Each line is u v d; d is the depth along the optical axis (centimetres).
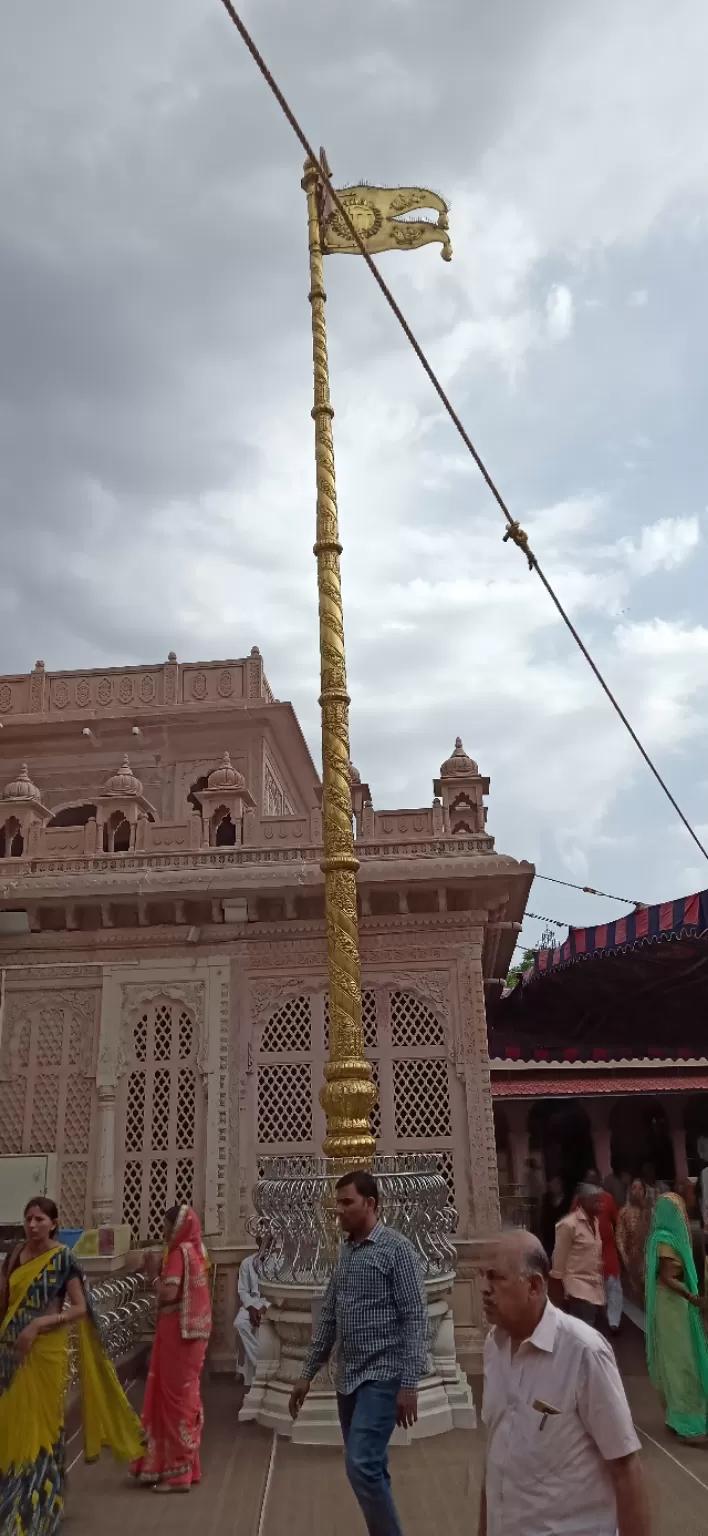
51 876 1033
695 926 1096
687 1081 1534
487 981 1261
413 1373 425
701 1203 1208
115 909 1038
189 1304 618
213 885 1001
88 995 1026
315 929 1023
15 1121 993
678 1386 662
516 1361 277
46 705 1561
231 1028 1004
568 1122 1692
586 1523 257
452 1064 980
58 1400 491
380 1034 995
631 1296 1266
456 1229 923
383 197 964
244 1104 981
